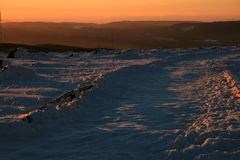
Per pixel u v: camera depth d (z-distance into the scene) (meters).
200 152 9.13
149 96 17.66
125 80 22.69
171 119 12.77
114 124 12.12
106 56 46.38
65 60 41.38
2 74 24.66
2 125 10.41
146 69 29.19
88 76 26.09
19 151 9.48
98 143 10.10
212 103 15.44
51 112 12.20
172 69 29.97
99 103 15.57
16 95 18.28
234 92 17.75
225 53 45.44
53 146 9.91
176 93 18.55
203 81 22.77
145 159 8.80
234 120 12.26
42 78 25.44
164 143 9.89
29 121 11.16
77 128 11.67
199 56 43.00
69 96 15.04
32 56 44.03
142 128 11.48
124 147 9.71
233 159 8.63
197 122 12.27
